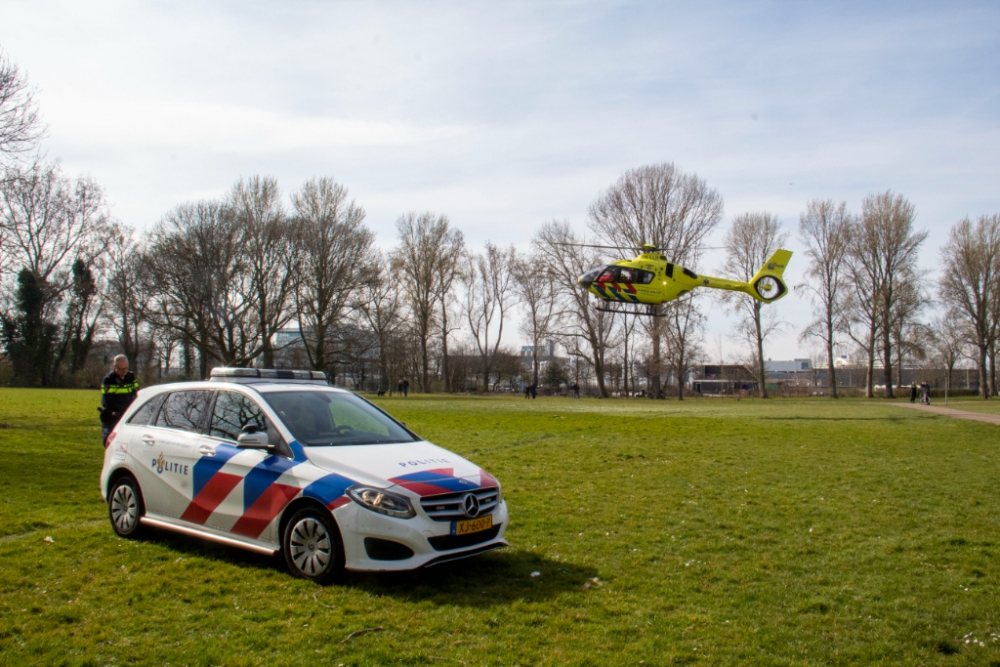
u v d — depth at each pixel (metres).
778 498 10.45
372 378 72.75
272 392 7.06
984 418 31.75
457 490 6.09
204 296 48.00
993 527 8.59
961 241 64.69
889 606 5.70
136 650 4.51
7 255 25.94
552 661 4.47
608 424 25.44
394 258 71.94
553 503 9.85
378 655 4.47
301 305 53.31
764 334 68.31
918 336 65.06
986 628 5.23
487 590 5.89
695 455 15.80
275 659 4.40
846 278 65.62
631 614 5.42
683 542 7.74
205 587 5.76
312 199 54.75
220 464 6.69
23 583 5.78
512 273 78.19
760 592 6.02
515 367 97.44
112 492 7.62
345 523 5.76
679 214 59.25
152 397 7.85
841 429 24.22
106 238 61.47
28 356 58.66
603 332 67.19
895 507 9.84
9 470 11.23
